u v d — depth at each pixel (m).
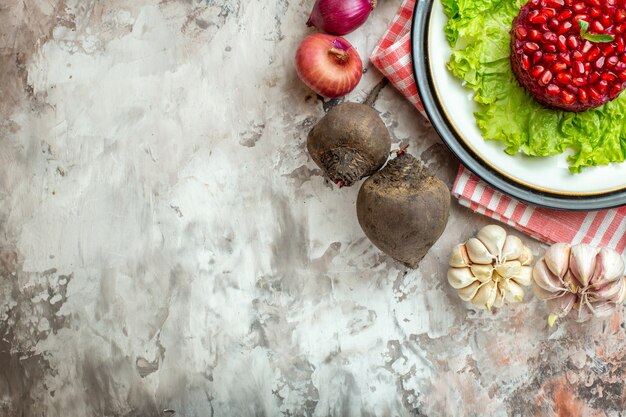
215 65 0.94
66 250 0.94
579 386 0.94
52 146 0.94
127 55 0.94
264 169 0.93
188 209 0.94
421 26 0.88
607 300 0.90
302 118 0.93
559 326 0.94
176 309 0.94
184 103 0.94
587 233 0.91
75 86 0.94
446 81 0.88
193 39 0.94
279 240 0.94
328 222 0.93
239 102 0.93
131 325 0.94
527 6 0.85
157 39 0.94
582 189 0.89
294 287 0.94
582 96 0.84
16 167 0.94
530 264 0.92
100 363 0.94
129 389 0.94
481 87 0.88
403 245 0.86
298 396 0.94
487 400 0.94
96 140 0.94
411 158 0.85
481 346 0.94
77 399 0.94
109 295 0.94
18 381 0.95
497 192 0.90
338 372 0.94
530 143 0.88
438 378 0.94
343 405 0.94
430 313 0.94
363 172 0.87
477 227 0.93
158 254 0.94
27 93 0.94
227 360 0.94
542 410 0.94
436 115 0.88
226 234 0.94
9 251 0.95
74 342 0.94
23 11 0.94
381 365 0.94
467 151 0.88
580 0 0.84
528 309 0.94
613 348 0.94
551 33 0.84
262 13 0.93
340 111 0.86
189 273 0.94
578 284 0.89
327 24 0.89
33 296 0.94
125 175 0.94
